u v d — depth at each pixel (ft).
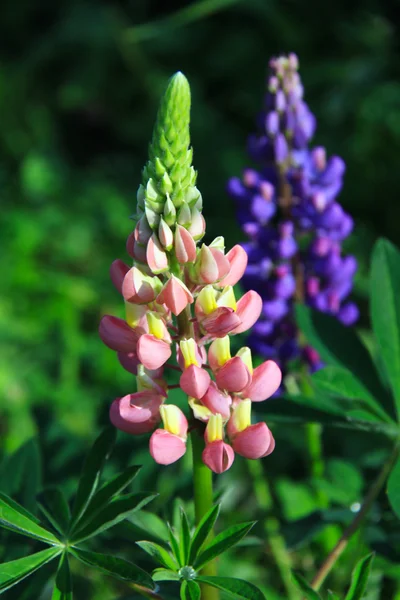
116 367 3.78
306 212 2.37
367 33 5.27
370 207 4.80
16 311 4.15
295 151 2.42
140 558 1.90
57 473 2.15
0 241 4.47
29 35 6.26
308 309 1.96
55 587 1.62
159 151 1.58
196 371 1.58
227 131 5.35
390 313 1.94
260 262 2.41
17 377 3.70
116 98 5.87
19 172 5.49
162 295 1.58
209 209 4.90
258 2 5.44
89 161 5.76
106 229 4.76
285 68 2.38
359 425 1.86
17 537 1.88
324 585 2.27
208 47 5.75
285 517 2.29
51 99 5.92
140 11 6.01
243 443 1.61
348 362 1.92
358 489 2.21
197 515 1.69
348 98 4.85
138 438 2.14
